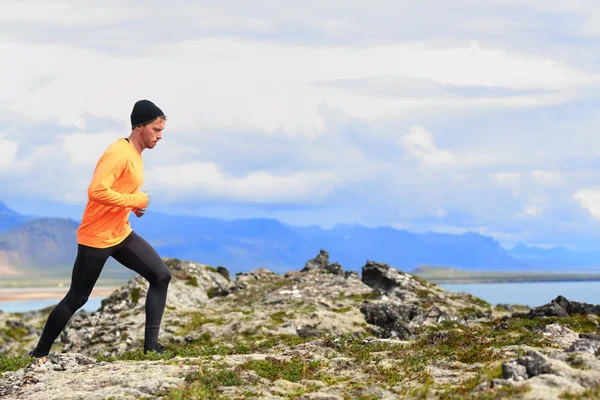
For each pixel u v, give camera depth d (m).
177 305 33.81
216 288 37.75
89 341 28.98
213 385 10.76
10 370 13.05
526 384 8.80
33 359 13.42
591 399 8.14
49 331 13.74
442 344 14.23
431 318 26.80
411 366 11.84
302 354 13.30
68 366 12.74
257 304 33.06
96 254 13.55
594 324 20.67
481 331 16.38
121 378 11.02
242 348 14.71
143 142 14.03
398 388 10.50
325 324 27.05
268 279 40.00
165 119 14.16
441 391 9.80
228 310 31.94
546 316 23.03
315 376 11.67
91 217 13.48
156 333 14.24
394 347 13.87
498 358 11.93
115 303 33.38
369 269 37.31
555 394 8.37
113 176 13.31
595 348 10.74
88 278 13.69
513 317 24.11
